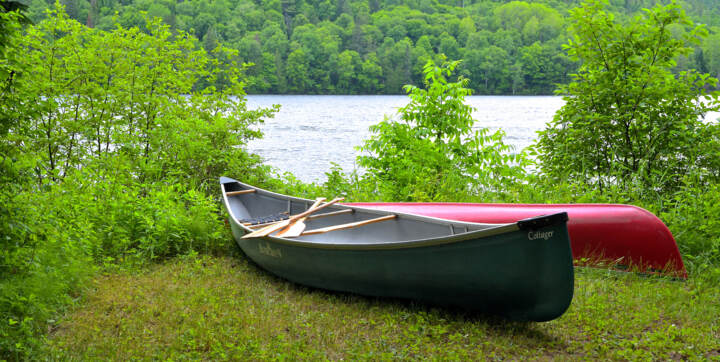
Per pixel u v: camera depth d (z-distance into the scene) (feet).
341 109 196.85
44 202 18.58
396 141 33.45
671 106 26.94
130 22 206.39
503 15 422.00
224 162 30.66
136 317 15.83
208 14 342.64
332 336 14.92
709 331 15.64
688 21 26.63
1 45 13.65
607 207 21.04
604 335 15.25
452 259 15.47
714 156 25.76
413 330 15.33
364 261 17.15
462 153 33.24
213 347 14.05
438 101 34.01
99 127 30.04
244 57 319.06
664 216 22.76
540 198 27.20
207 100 33.24
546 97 321.11
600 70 28.58
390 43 372.99
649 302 17.46
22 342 13.43
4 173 14.14
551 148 29.58
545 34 381.19
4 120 14.21
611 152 27.78
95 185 24.31
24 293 14.96
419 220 20.12
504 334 15.38
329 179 32.45
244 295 18.10
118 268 19.95
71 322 15.44
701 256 20.81
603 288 18.53
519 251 14.38
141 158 29.32
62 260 17.79
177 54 32.42
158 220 22.35
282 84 333.83
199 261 21.13
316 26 399.03
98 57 30.27
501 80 350.84
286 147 85.20
